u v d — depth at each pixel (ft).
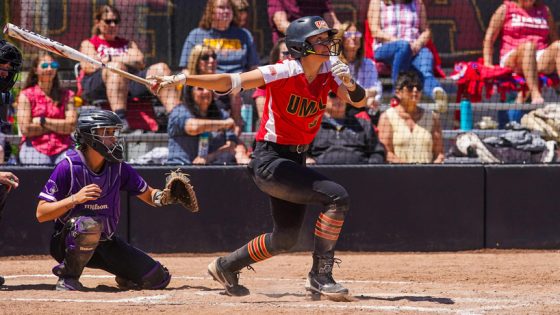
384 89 91.09
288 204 47.34
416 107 82.53
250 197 75.31
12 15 81.87
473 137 83.46
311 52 44.45
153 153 80.89
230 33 85.46
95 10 88.84
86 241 49.32
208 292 51.29
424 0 100.22
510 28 91.97
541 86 92.32
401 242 76.69
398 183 76.59
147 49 92.89
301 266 68.08
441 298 48.49
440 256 74.69
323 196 45.01
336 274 63.05
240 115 82.02
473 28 101.04
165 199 51.67
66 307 43.62
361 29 94.38
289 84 44.83
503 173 77.92
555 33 94.73
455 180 77.30
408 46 87.86
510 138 82.84
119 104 79.92
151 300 47.06
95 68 80.28
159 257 73.67
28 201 72.84
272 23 88.84
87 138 48.98
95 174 50.52
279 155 46.24
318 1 88.02
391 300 47.26
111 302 45.75
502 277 61.21
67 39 87.92
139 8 91.97
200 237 75.05
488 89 91.61
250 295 49.65
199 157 78.59
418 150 81.20
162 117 82.69
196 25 94.07
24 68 82.79
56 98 77.30
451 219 77.30
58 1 86.79
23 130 76.07
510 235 78.07
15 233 72.74
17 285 54.75
